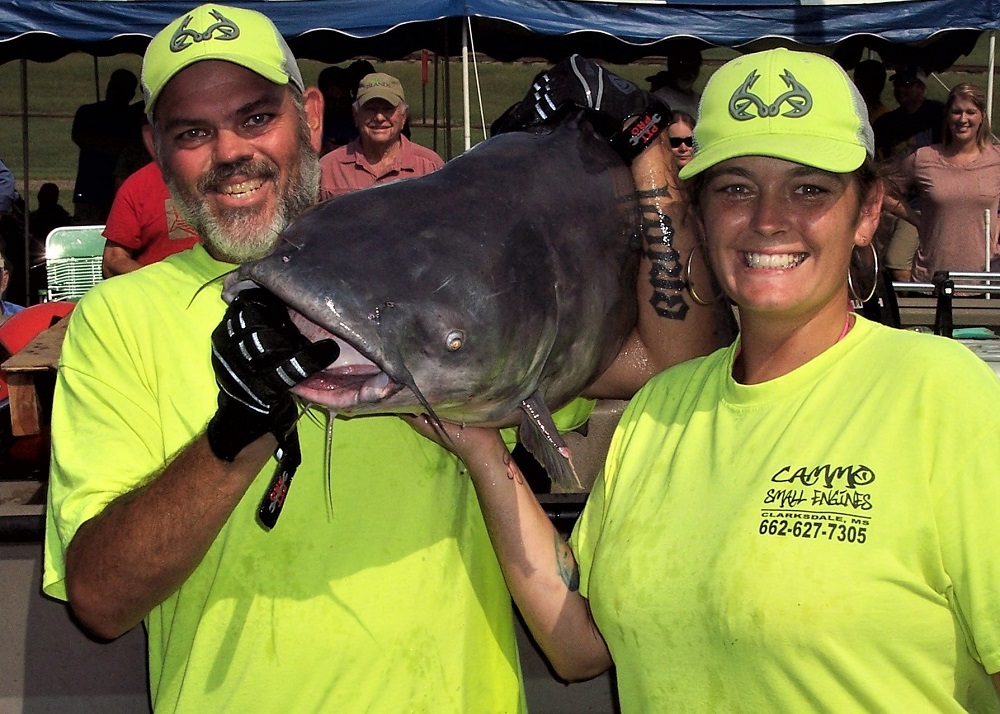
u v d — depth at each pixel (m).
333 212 1.80
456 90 17.03
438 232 1.82
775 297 1.70
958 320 3.71
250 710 2.01
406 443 2.11
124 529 1.88
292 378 1.60
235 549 2.05
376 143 7.30
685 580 1.70
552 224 2.01
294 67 2.23
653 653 1.76
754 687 1.62
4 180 8.34
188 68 2.12
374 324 1.64
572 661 2.07
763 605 1.58
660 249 2.23
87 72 19.56
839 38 7.76
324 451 2.05
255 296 1.67
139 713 2.50
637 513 1.86
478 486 2.05
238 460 1.78
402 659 2.04
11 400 2.94
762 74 1.71
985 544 1.50
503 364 1.85
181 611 2.09
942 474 1.53
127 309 2.10
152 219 6.07
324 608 2.02
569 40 9.12
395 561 2.05
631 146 2.23
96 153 9.19
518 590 2.05
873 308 3.21
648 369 2.32
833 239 1.69
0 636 2.47
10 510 2.50
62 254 6.89
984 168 6.35
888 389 1.62
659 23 7.69
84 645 2.48
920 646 1.54
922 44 8.68
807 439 1.66
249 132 2.14
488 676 2.15
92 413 2.07
